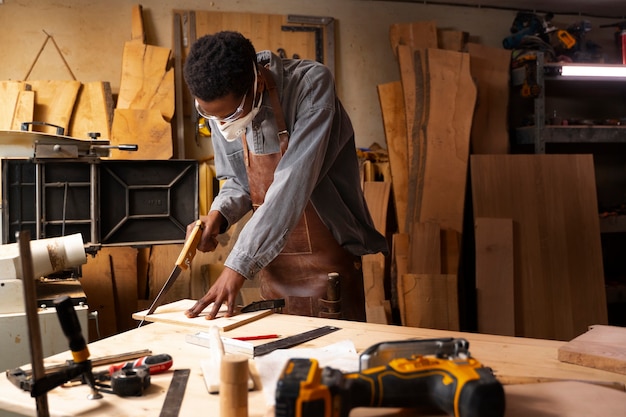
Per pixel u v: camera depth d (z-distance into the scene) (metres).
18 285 2.21
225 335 1.56
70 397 1.17
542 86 4.13
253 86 1.89
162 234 3.23
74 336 1.13
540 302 3.93
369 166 4.15
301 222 2.17
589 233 4.07
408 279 3.86
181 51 4.03
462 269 4.07
